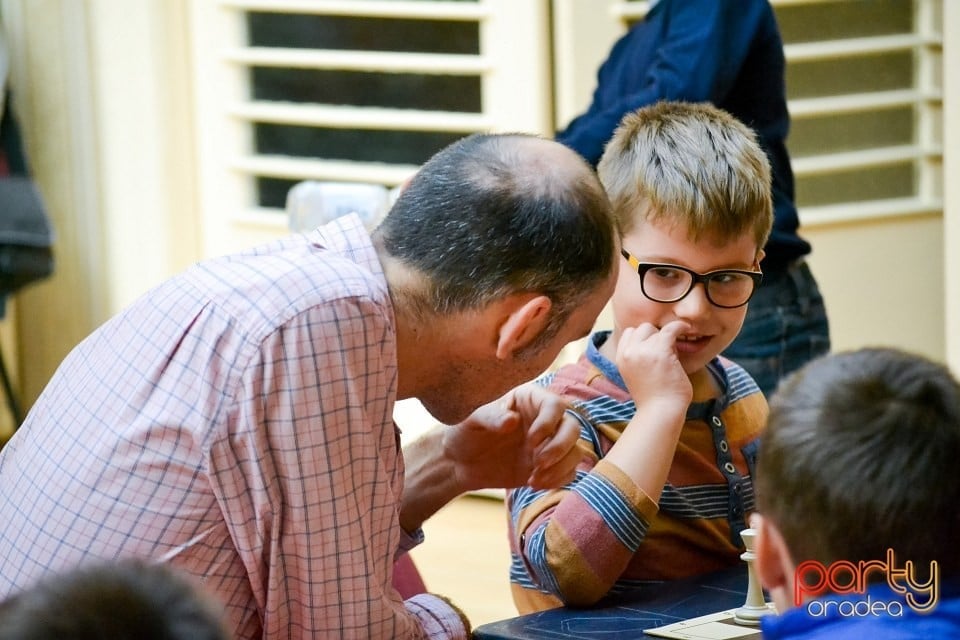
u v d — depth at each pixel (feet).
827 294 18.31
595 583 7.57
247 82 19.45
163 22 19.60
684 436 8.84
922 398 5.25
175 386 6.86
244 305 6.80
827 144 18.11
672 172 8.57
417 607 8.02
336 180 18.94
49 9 20.03
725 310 8.75
